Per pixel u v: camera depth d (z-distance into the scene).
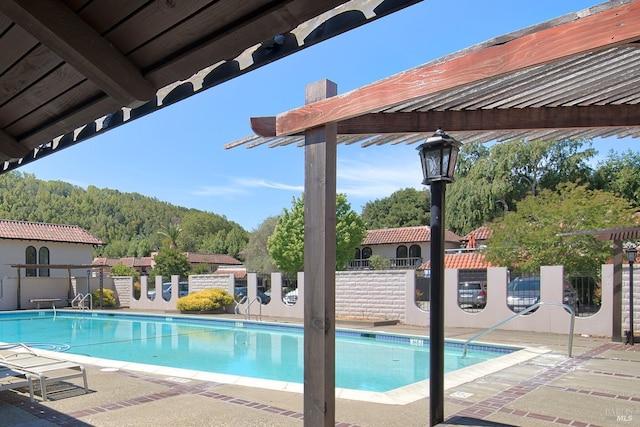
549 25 2.21
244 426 4.55
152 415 4.92
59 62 2.32
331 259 3.05
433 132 4.08
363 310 15.55
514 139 4.49
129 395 5.79
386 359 10.27
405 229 39.16
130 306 24.77
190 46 2.10
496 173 35.53
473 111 4.01
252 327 16.19
